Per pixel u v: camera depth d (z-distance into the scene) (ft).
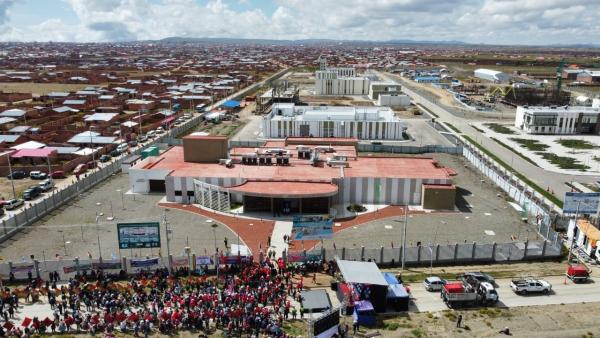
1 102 632.79
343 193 286.66
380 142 463.83
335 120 479.41
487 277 188.24
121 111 563.48
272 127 479.82
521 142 463.01
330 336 144.77
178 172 293.64
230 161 309.22
